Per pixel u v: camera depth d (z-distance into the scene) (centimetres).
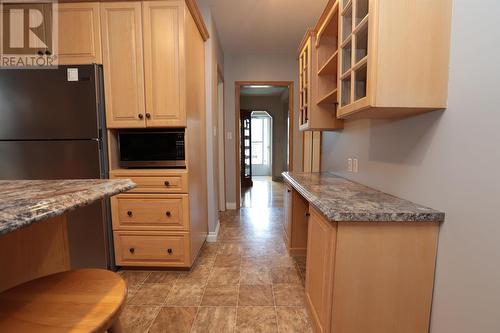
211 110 270
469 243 98
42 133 187
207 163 273
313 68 228
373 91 112
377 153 168
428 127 121
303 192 167
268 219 358
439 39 111
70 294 69
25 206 59
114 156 205
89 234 196
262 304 168
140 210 201
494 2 87
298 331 144
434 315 117
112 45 192
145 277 200
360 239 114
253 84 395
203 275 204
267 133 862
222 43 354
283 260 231
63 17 192
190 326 148
